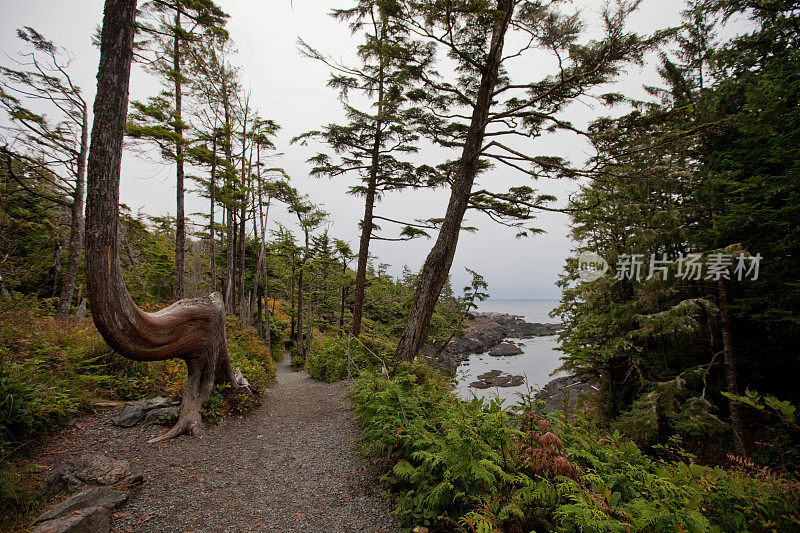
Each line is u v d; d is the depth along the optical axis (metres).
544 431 3.48
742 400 2.46
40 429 4.40
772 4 8.75
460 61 8.52
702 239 9.53
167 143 12.02
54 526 2.68
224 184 15.91
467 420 3.52
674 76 10.22
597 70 6.20
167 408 5.80
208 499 3.79
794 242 7.71
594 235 12.29
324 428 6.39
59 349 6.23
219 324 6.48
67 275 11.84
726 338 8.91
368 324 19.53
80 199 12.86
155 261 20.31
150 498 3.67
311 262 21.77
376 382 5.48
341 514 3.56
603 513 2.32
